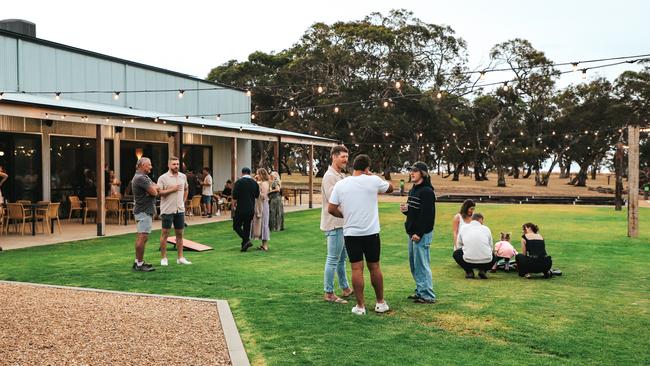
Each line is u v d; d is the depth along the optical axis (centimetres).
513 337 524
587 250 1164
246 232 1112
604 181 6662
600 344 505
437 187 4841
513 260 911
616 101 4953
